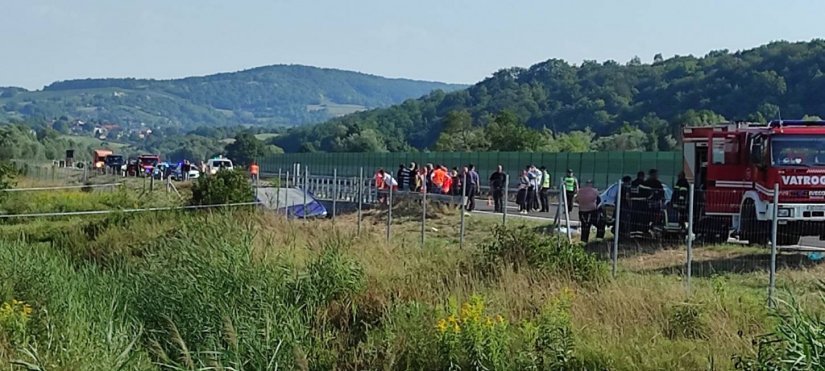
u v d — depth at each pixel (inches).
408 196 1347.2
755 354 398.0
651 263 776.9
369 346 507.5
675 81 4079.7
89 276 706.8
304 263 668.1
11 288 616.7
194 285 587.5
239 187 1155.9
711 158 923.4
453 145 3472.0
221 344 531.8
